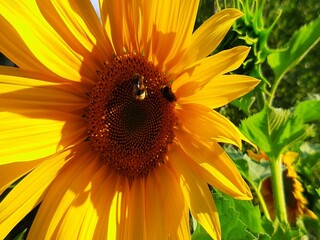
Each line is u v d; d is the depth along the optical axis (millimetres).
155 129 185
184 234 166
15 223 161
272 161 201
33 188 166
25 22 154
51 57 165
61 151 176
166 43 172
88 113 184
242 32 182
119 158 187
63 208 170
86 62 177
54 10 162
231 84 162
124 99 184
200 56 160
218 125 165
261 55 185
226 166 165
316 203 228
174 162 179
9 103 157
